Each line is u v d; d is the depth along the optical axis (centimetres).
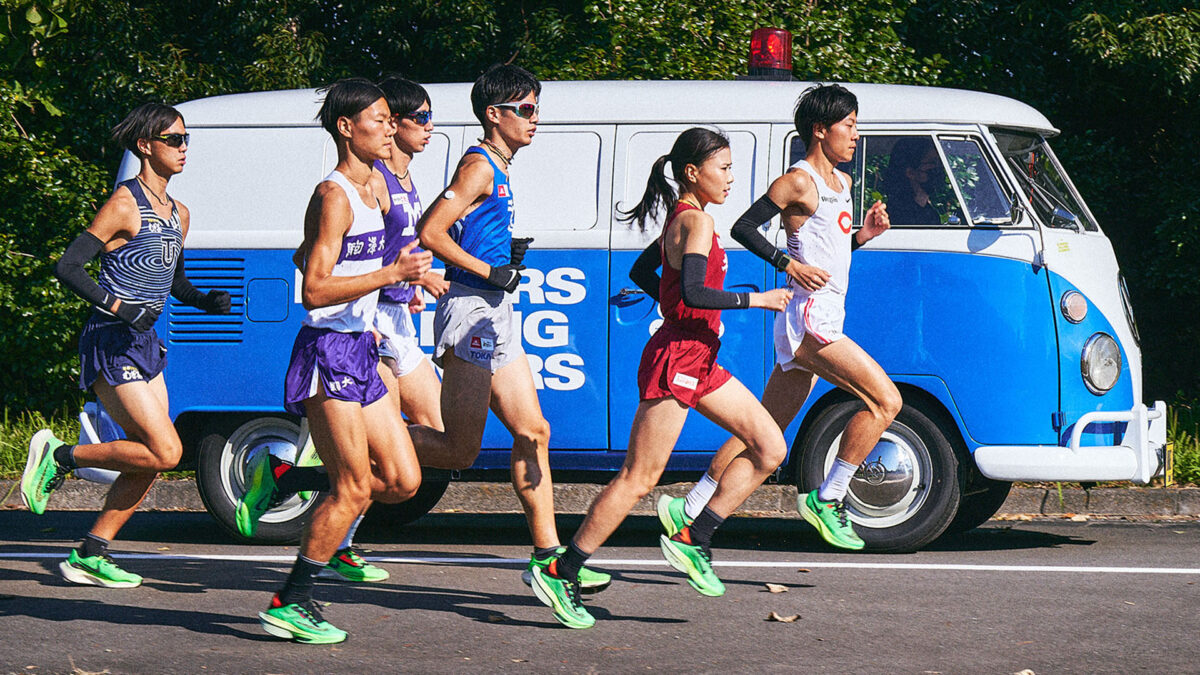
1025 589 680
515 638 573
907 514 793
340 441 540
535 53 1468
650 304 819
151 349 651
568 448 828
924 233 798
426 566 759
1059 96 1491
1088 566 750
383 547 851
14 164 1398
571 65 1287
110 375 642
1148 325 1491
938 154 809
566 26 1461
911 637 575
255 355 852
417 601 651
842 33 1291
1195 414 1282
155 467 655
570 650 552
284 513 855
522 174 838
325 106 546
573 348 826
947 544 852
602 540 584
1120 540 865
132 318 631
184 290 683
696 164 581
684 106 834
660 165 598
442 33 1533
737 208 820
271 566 758
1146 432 804
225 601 651
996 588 683
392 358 668
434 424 679
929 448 791
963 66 1449
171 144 648
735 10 1284
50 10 1121
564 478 855
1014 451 780
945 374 788
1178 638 573
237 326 855
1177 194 1408
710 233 577
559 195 834
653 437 578
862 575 721
